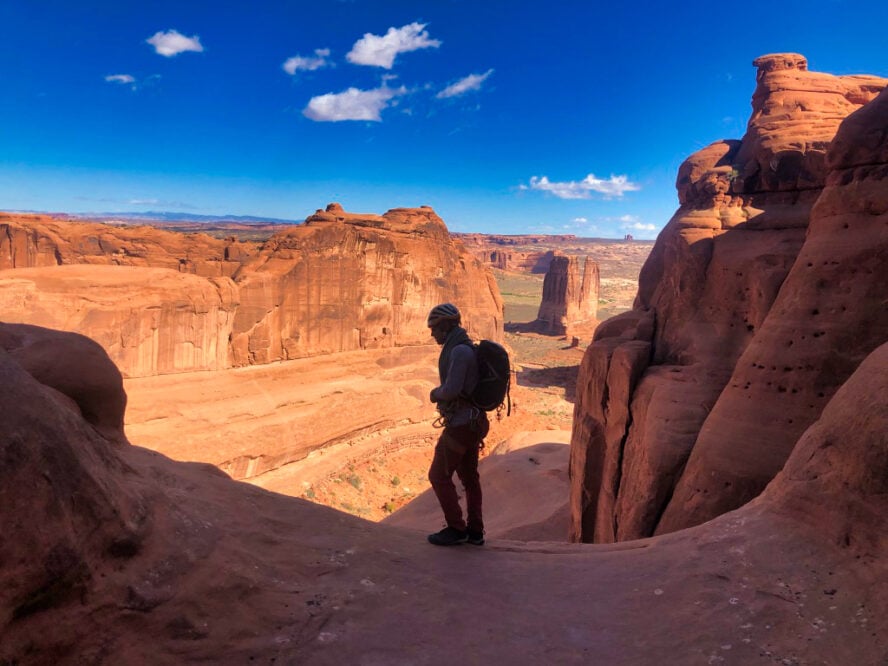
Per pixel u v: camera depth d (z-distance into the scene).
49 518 3.27
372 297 47.78
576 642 4.26
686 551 5.72
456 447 5.73
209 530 4.53
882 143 12.58
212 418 34.84
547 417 61.88
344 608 4.27
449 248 57.03
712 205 20.31
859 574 4.67
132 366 33.09
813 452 5.96
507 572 5.46
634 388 19.20
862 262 12.61
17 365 3.74
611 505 19.14
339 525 5.83
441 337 5.88
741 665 3.91
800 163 18.61
